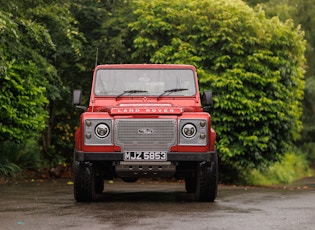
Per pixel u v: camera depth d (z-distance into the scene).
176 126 13.22
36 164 23.81
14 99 20.25
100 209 12.03
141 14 24.41
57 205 12.87
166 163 13.18
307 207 12.57
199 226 9.71
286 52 23.70
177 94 14.80
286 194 16.42
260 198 14.88
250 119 22.52
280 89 23.41
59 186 18.61
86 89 25.47
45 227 9.66
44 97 21.12
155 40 23.62
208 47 23.34
